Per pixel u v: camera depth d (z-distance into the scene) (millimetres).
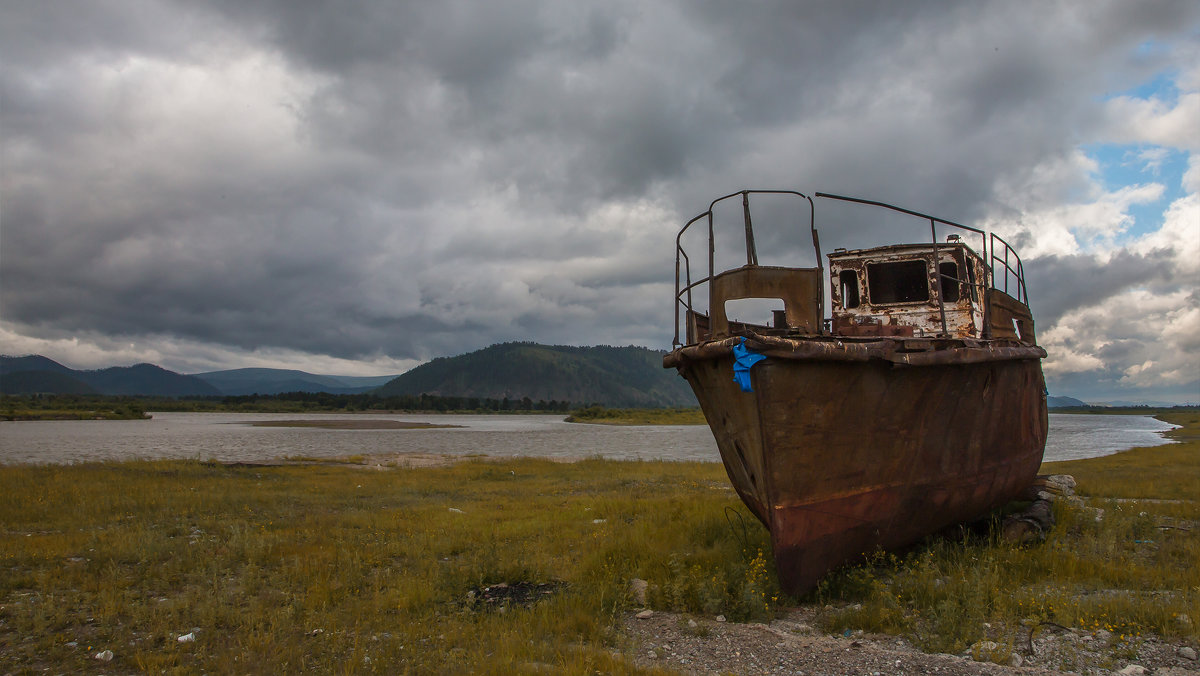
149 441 47438
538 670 5438
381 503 15758
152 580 8336
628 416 113750
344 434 61281
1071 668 5391
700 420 107250
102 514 13305
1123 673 5234
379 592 7793
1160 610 6410
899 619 6645
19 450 37156
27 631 6484
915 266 10539
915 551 9305
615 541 10148
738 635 6398
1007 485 10422
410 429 75688
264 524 12414
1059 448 41938
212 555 9570
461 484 20219
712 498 15414
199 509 14156
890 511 8289
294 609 7117
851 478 7852
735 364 7289
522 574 8617
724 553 9219
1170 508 13109
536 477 22328
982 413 9219
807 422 7438
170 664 5699
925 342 7922
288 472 23547
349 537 11125
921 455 8422
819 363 7359
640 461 28406
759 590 7445
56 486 16609
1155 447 37531
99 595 7551
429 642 6234
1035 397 11422
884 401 7859
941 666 5449
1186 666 5355
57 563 9047
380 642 6199
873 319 10391
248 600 7523
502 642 6074
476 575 8398
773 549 7590
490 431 72562
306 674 5453
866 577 7914
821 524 7680
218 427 74312
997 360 9125
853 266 10703
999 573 7949
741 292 7855
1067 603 6684
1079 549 9305
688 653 5969
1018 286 12359
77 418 97938
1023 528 9820
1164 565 8422
